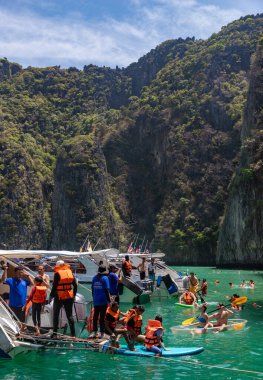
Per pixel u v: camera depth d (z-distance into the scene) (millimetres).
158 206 164500
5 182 160125
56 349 14148
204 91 174625
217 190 143250
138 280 29219
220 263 103375
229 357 13867
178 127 168875
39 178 172750
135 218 167500
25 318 14797
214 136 155875
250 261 92188
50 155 199375
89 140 166000
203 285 31484
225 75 171750
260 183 89000
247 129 103000
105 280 14398
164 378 11602
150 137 180250
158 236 149875
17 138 184000
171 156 164500
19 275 14555
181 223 146000
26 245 155250
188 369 12445
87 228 150875
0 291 15922
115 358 13492
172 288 31031
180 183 156250
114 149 183250
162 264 34281
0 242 151125
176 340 16516
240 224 94062
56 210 160500
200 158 155750
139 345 14867
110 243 153375
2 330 13258
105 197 159625
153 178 172875
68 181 158625
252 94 102625
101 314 14344
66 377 11625
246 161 94750
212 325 18562
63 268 14344
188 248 136000
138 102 197000
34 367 12539
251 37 184125
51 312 15430
